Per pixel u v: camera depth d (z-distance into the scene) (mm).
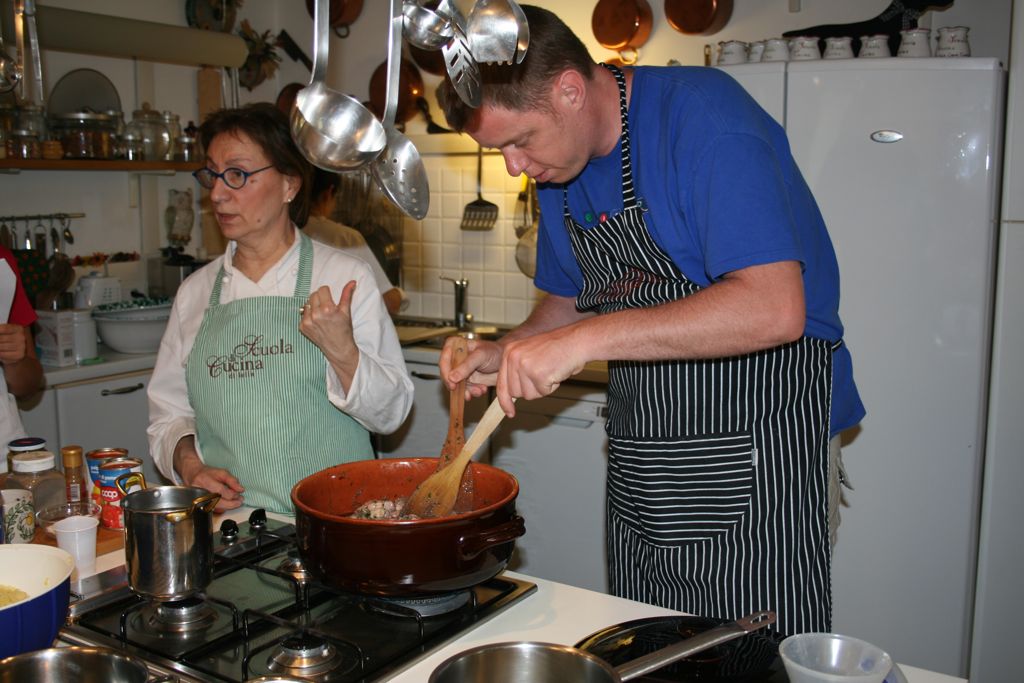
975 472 2457
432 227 3836
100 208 3596
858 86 2420
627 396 1531
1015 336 2359
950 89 2352
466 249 3764
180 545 1052
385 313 1823
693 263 1376
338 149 957
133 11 3598
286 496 1712
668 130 1325
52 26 2986
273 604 1145
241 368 1733
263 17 4094
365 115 958
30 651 907
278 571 1186
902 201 2424
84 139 3248
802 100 2473
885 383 2502
